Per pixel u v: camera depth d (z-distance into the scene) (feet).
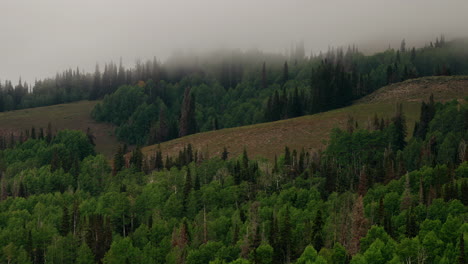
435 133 526.57
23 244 409.08
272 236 347.15
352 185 457.68
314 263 277.03
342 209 370.32
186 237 379.76
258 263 321.73
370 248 286.46
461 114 538.88
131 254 366.22
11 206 499.92
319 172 504.43
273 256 328.29
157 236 407.03
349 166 523.70
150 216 446.60
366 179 440.04
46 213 479.00
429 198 369.91
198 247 371.35
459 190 377.50
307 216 377.09
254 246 345.72
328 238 336.49
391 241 295.28
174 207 461.78
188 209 462.19
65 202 518.37
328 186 464.24
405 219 341.41
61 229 439.22
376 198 395.34
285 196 436.35
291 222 373.20
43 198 522.06
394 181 417.08
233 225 390.83
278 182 492.95
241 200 476.54
